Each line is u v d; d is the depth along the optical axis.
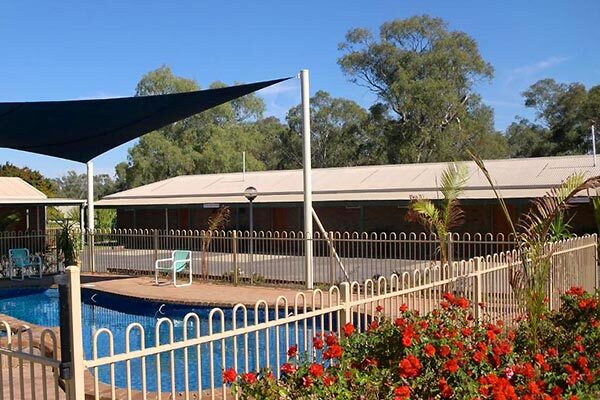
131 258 21.06
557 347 6.24
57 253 21.12
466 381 4.55
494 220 25.59
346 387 4.27
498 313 8.37
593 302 6.95
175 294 14.89
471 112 49.62
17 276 19.94
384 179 28.55
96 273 20.06
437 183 26.11
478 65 47.28
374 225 28.47
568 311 7.12
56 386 4.14
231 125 52.72
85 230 22.83
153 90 50.91
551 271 9.03
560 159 26.61
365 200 25.95
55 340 4.15
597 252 11.48
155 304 14.57
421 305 7.34
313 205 27.44
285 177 32.94
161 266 19.98
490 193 23.89
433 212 12.95
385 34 48.75
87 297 16.39
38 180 43.03
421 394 4.54
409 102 45.81
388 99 48.19
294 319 5.52
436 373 4.66
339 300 5.99
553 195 6.88
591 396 5.05
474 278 7.94
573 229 23.25
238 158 50.19
